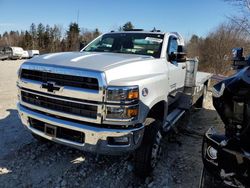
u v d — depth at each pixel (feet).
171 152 15.52
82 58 12.22
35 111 12.34
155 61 13.74
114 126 10.72
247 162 7.64
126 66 11.64
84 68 10.84
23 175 12.37
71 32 226.99
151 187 11.93
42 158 13.93
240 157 7.77
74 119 11.07
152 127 12.07
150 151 11.89
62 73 11.07
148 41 15.97
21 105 13.11
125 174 12.80
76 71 10.79
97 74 10.48
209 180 9.04
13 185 11.60
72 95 10.93
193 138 17.95
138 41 16.29
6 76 46.57
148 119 12.30
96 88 10.56
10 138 16.31
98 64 11.32
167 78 14.14
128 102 10.61
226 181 8.26
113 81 10.68
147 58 13.76
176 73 16.03
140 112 11.12
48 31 256.73
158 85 12.71
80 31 224.53
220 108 8.36
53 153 14.51
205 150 8.95
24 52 123.85
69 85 11.07
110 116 10.57
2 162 13.39
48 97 11.58
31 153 14.35
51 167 13.17
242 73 8.30
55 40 248.93
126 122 10.66
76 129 10.96
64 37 240.73
